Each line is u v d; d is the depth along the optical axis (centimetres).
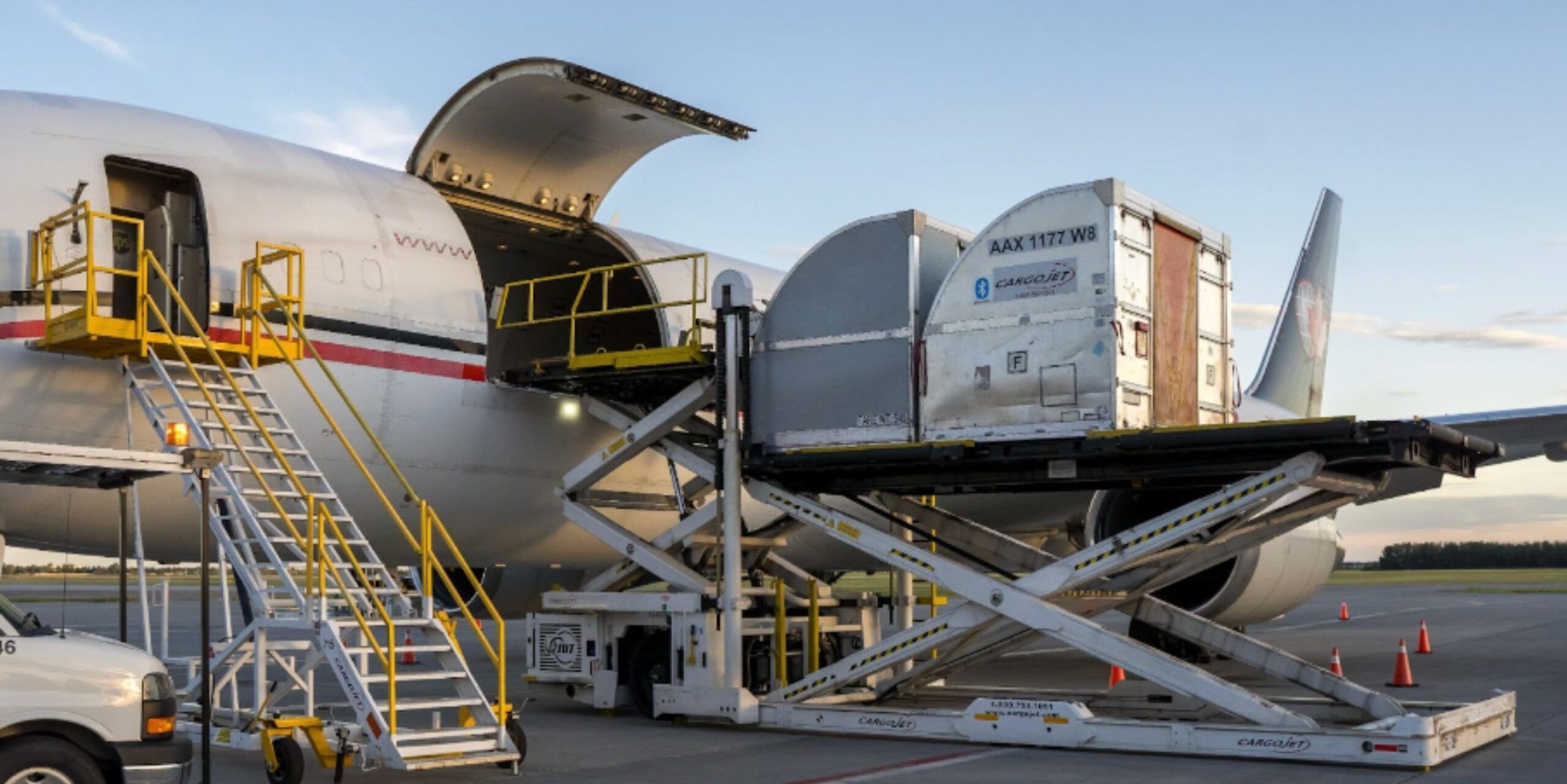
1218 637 1376
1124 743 1173
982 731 1223
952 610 1298
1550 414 1964
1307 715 1305
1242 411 2289
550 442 1590
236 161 1363
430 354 1454
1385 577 12825
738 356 1388
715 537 1472
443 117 1620
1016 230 1243
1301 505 1336
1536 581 9388
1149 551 1199
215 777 1079
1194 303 1322
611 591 1559
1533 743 1221
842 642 1653
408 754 995
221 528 1129
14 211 1199
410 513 1505
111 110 1331
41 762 768
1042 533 2416
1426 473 1923
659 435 1474
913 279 1306
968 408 1252
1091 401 1192
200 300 1304
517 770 1072
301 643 1147
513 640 2945
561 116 1669
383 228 1456
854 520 1346
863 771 1084
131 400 1241
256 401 1303
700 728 1356
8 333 1173
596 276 1947
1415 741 1064
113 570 1480
